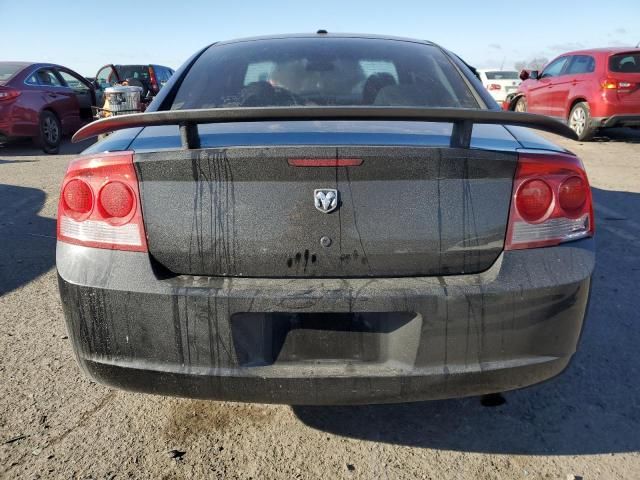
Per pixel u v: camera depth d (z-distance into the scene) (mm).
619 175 7098
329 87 2529
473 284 1723
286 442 2186
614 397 2463
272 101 2451
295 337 1745
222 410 2381
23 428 2240
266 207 1700
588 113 9320
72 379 2582
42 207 5586
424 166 1695
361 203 1702
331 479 1989
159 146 1847
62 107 9508
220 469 2037
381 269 1737
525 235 1776
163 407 2391
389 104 2439
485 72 19797
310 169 1679
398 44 2910
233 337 1709
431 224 1726
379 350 1754
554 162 1795
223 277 1743
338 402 1774
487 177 1739
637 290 3537
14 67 9062
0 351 2822
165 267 1761
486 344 1748
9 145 10273
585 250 1854
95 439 2186
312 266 1729
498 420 2318
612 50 9297
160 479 1985
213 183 1702
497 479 1993
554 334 1809
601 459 2094
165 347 1742
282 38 2990
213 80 2588
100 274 1754
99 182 1769
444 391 1773
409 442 2188
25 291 3574
